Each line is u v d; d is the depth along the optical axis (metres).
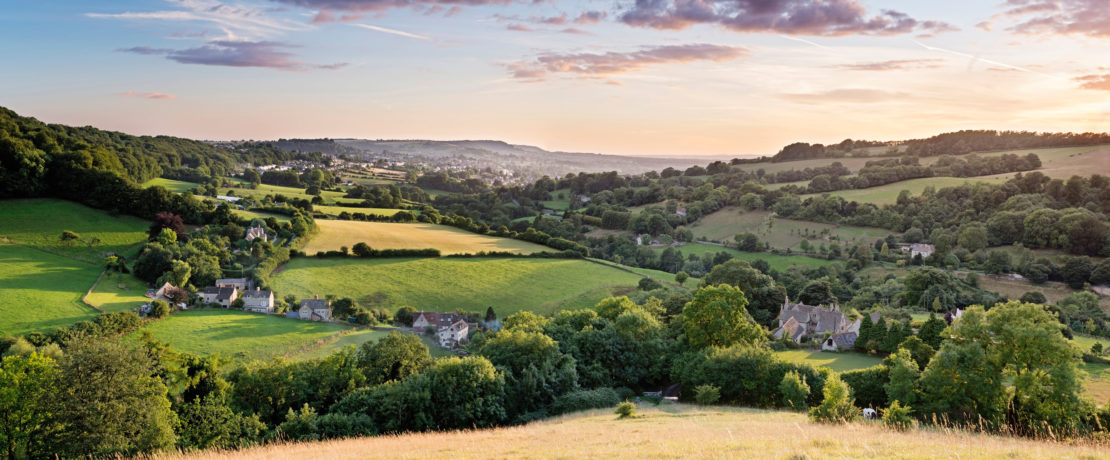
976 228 144.25
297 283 116.56
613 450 24.34
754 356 54.44
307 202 180.62
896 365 47.97
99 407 33.78
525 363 56.34
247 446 39.56
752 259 160.62
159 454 31.84
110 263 112.06
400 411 46.94
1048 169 195.75
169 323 91.31
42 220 126.31
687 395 58.50
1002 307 45.41
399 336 69.44
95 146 162.50
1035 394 40.91
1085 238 130.00
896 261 147.38
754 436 26.61
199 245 121.31
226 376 60.78
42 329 81.56
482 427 47.53
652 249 177.88
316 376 59.66
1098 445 23.81
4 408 33.38
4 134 141.62
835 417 35.28
